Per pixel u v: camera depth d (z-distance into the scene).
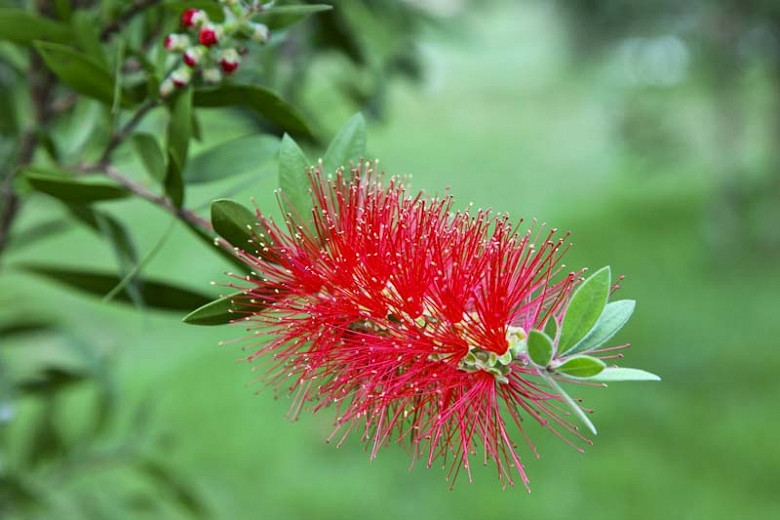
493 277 1.35
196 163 1.74
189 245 8.23
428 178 12.16
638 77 9.02
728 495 4.94
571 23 14.85
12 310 2.88
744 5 8.30
